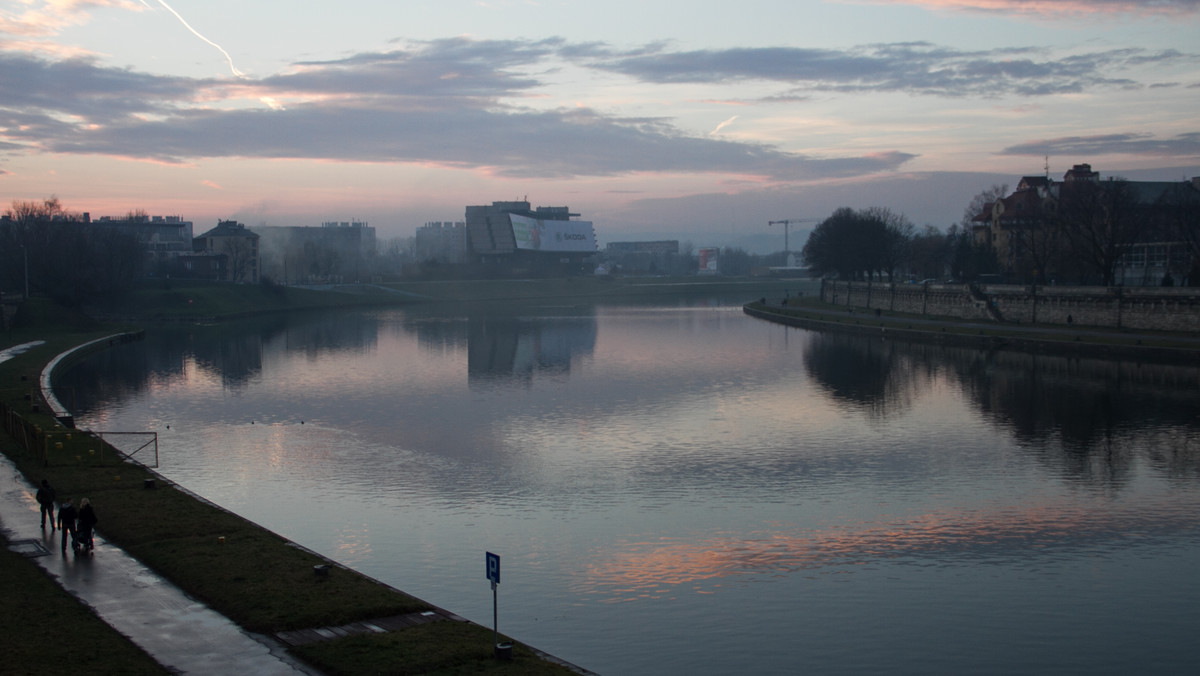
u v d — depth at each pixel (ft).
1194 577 175.01
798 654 144.66
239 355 542.57
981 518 211.61
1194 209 538.06
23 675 106.01
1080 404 345.72
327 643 118.83
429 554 188.65
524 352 558.15
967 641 149.28
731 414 342.23
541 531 203.82
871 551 190.60
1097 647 147.23
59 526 169.17
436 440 297.53
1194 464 256.32
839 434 303.48
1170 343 448.65
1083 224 584.81
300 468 259.80
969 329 576.61
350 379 440.45
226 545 161.27
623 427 318.45
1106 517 211.20
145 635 121.39
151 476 216.74
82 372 462.19
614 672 138.92
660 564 183.52
